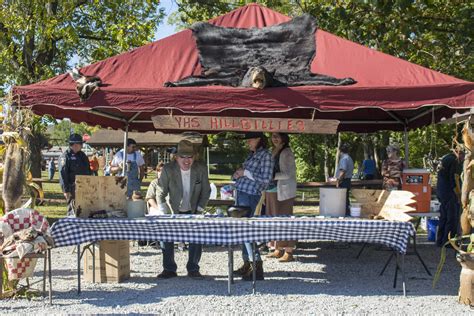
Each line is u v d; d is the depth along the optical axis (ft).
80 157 32.50
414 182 28.58
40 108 28.14
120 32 55.72
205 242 21.93
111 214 22.82
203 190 26.30
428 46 42.96
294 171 28.45
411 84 22.67
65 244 21.85
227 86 23.29
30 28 60.34
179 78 24.32
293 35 25.76
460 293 21.22
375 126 37.83
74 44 65.31
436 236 37.40
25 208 20.90
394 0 34.96
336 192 23.77
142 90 22.54
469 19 38.55
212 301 21.20
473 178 22.35
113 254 24.44
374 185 50.08
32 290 22.40
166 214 25.12
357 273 27.32
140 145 94.94
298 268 28.45
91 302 21.01
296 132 24.00
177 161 25.91
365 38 40.75
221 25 27.20
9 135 21.98
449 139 64.13
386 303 21.09
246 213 23.44
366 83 23.02
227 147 149.79
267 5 51.96
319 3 41.37
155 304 20.68
